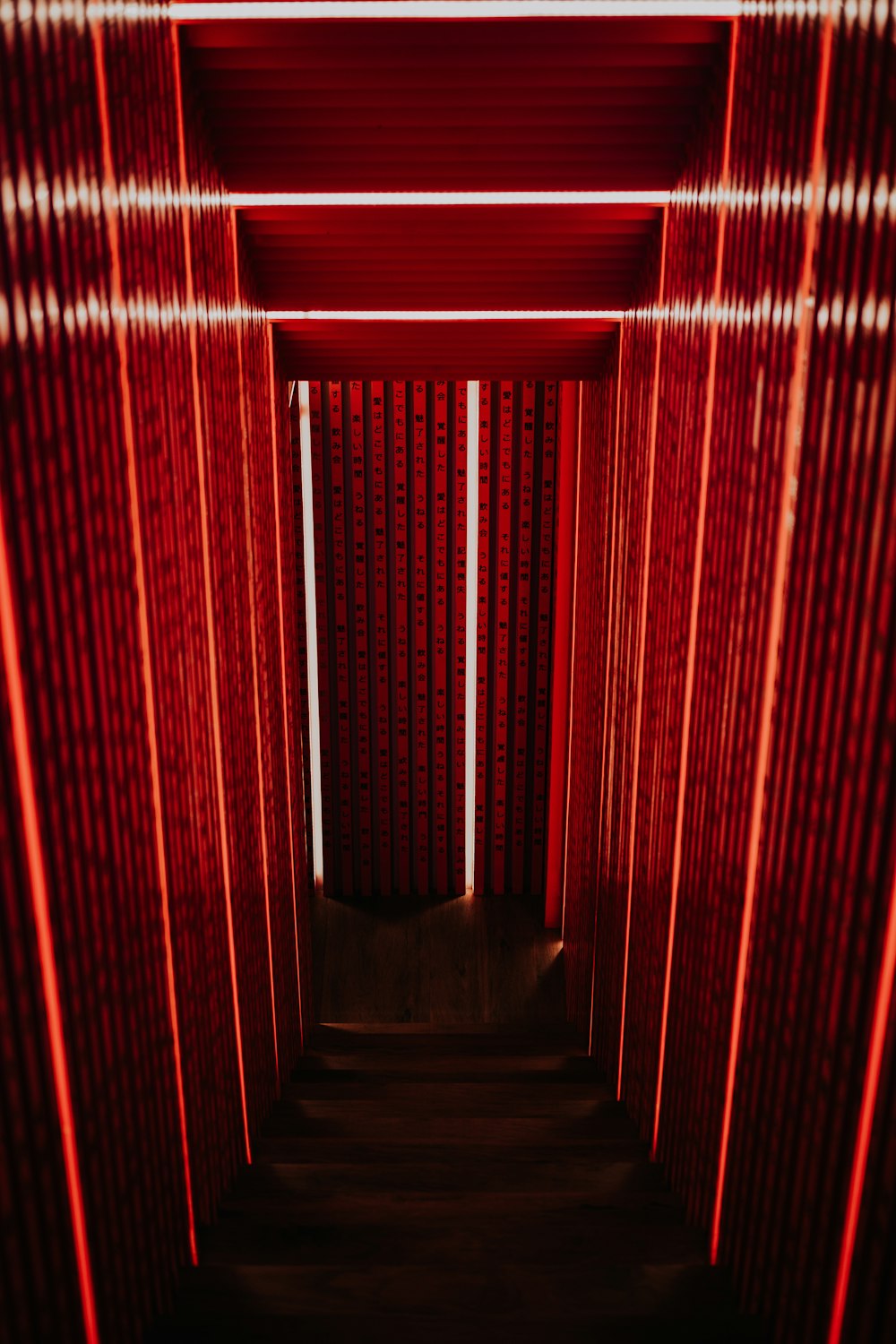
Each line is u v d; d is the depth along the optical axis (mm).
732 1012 3047
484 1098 5082
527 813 9102
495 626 8625
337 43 3330
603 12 3223
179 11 3184
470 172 4051
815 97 2350
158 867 2912
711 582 3322
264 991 4965
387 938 8852
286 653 6234
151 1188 2807
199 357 3512
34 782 2006
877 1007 2068
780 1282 2588
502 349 5809
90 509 2307
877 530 2012
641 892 4648
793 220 2504
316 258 4730
